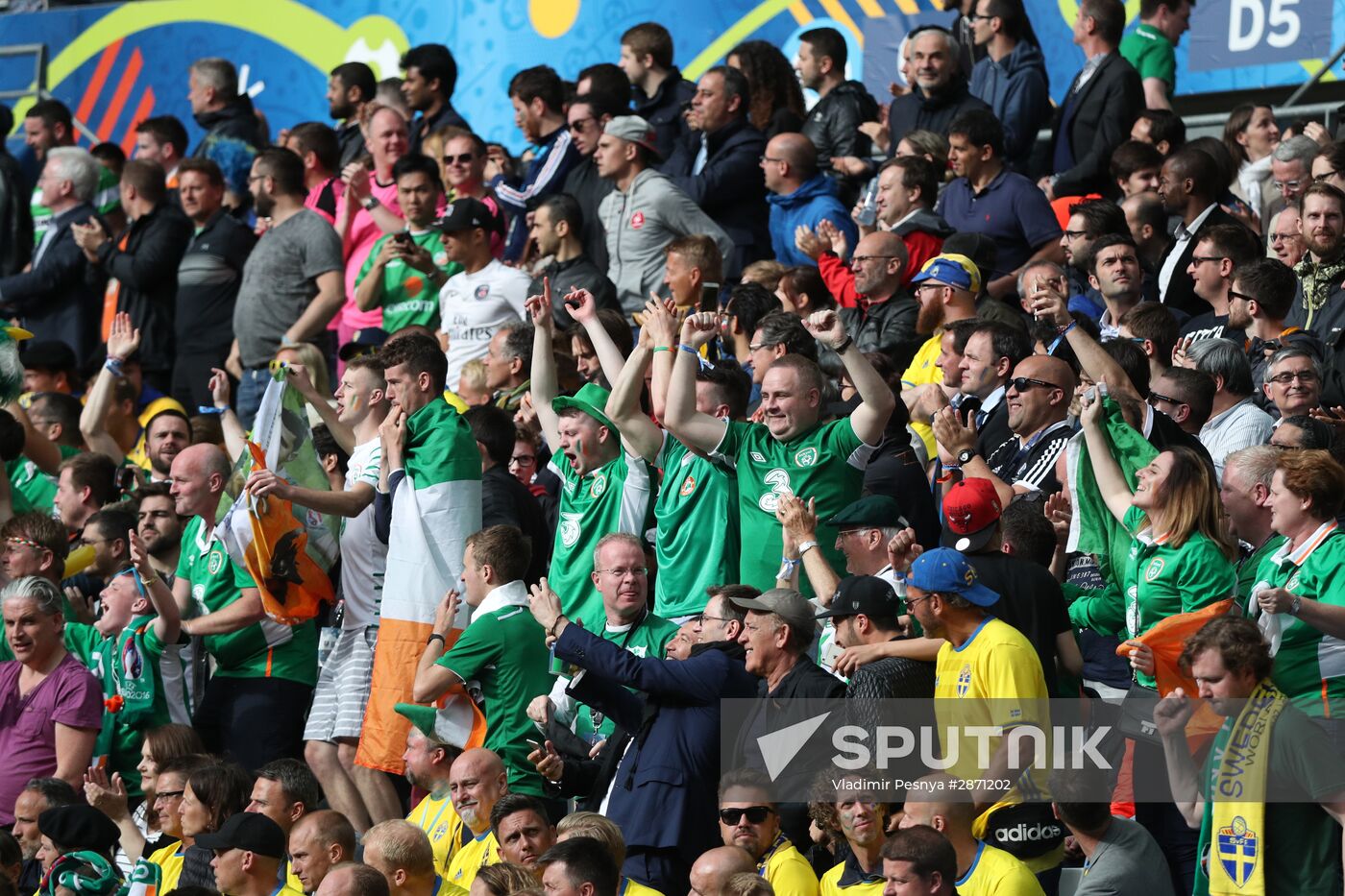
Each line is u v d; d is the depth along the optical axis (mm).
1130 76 44250
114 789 32562
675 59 54219
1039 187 44875
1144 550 27109
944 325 35531
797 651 27047
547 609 27734
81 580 38281
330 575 35125
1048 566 27828
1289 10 47938
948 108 45375
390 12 57844
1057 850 24703
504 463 34719
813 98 52906
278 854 28078
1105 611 28047
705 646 27875
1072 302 37625
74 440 44688
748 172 44562
